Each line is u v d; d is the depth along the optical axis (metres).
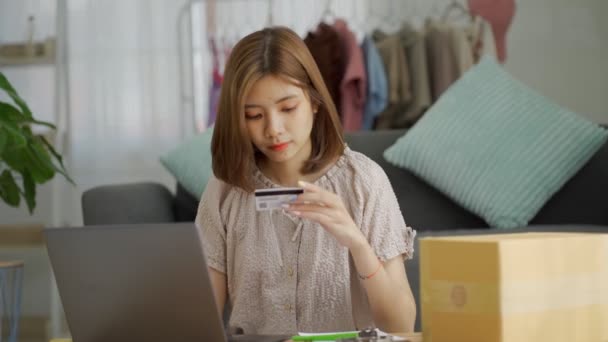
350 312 1.65
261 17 4.68
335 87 4.18
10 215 4.59
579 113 4.61
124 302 1.24
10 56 4.60
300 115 1.57
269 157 1.61
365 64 4.23
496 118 3.03
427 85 4.28
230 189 1.74
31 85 4.78
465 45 4.25
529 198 2.92
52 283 4.37
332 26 4.18
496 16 4.43
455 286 1.09
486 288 1.06
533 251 1.08
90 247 1.23
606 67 4.58
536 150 2.95
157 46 4.72
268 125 1.56
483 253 1.07
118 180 4.72
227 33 4.68
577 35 4.60
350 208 1.69
